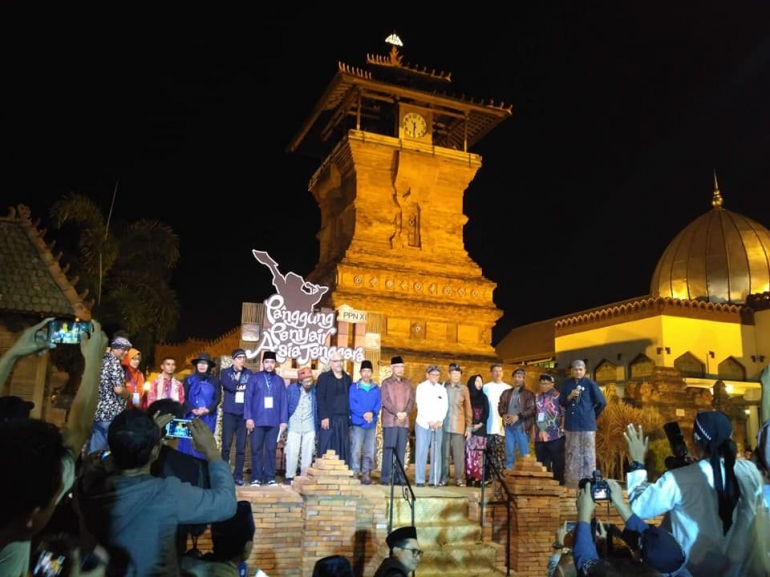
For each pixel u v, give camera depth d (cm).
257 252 1669
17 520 272
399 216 3117
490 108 3219
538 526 1162
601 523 547
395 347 2852
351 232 3092
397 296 2934
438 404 1360
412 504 1034
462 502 1174
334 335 1812
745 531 461
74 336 391
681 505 479
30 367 1509
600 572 358
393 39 3231
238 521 485
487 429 1465
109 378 1020
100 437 996
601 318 3697
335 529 1035
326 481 1052
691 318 3428
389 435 1327
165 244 2812
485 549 1064
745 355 3488
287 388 1308
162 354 4478
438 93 3130
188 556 479
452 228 3194
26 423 293
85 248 2395
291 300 1675
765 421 509
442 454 1405
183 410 520
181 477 500
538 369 3138
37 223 1738
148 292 2677
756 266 3872
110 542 349
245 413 1227
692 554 470
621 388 3359
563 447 1372
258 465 1249
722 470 470
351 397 1323
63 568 308
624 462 2684
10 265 1577
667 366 3262
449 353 2945
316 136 3541
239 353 1281
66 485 314
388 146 3080
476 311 3045
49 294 1552
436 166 3144
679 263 4091
